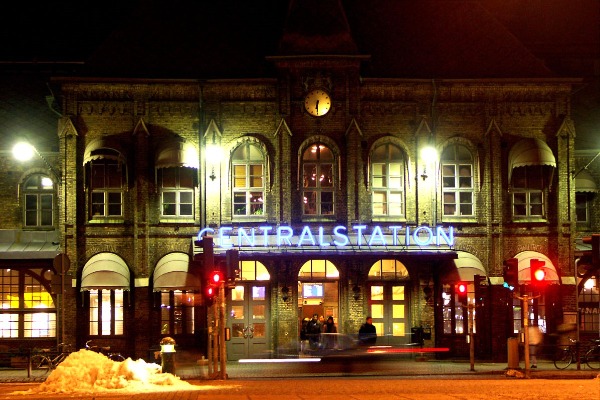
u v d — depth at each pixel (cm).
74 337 3966
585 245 4234
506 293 4031
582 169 4244
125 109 4028
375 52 4184
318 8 4112
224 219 4028
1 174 4184
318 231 4016
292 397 2144
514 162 4028
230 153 4047
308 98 4041
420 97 4088
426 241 4003
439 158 4078
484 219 4078
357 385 2638
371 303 4044
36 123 4297
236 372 3431
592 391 2270
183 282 3894
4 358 3912
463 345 4012
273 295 4000
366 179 4047
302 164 4056
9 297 4062
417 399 2052
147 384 2528
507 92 4103
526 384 2614
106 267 3903
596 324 4131
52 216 4184
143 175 4000
